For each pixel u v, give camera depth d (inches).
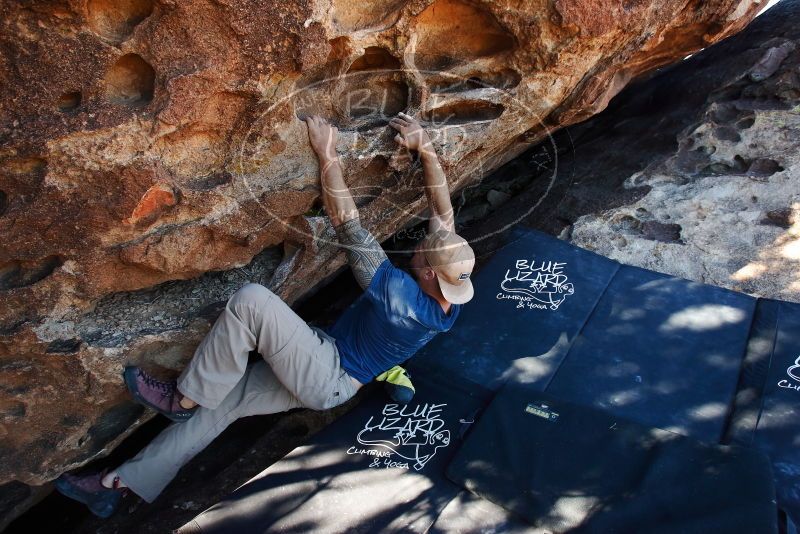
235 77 68.4
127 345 81.6
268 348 84.3
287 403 93.8
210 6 62.4
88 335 80.0
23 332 73.9
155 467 89.2
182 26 62.9
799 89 132.0
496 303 115.1
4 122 60.7
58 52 59.6
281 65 69.7
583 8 79.7
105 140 64.7
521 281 118.7
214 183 75.7
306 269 95.2
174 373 91.3
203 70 65.7
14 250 68.1
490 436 91.8
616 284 116.8
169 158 71.9
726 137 135.3
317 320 129.2
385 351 89.5
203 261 81.6
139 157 67.4
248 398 92.2
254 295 81.0
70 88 61.9
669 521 78.1
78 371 79.0
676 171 135.5
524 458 88.2
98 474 89.5
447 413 97.7
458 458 89.7
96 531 106.1
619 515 79.9
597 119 165.0
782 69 134.3
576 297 114.7
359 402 106.3
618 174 140.4
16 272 72.5
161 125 66.6
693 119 140.0
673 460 84.7
